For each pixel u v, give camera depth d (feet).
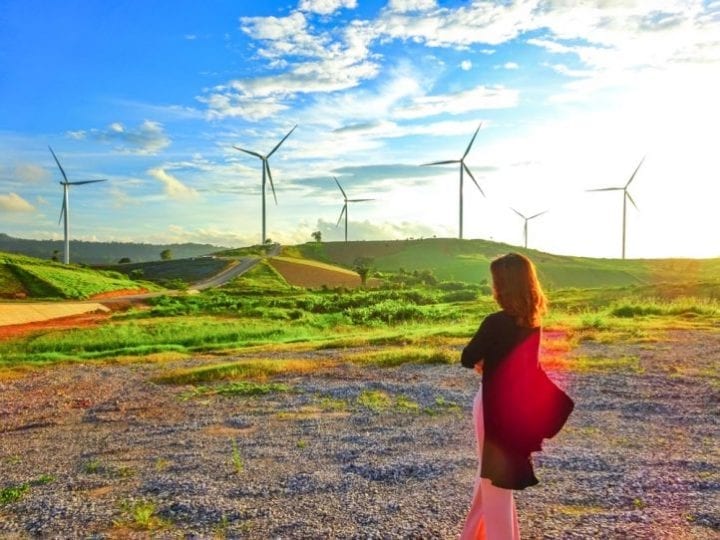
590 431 25.21
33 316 163.02
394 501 16.56
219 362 60.70
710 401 31.17
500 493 10.79
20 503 17.80
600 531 13.79
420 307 144.15
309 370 49.75
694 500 15.81
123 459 23.73
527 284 10.91
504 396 10.69
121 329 105.29
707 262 627.05
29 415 36.78
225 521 15.47
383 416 30.78
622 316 98.17
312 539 14.03
